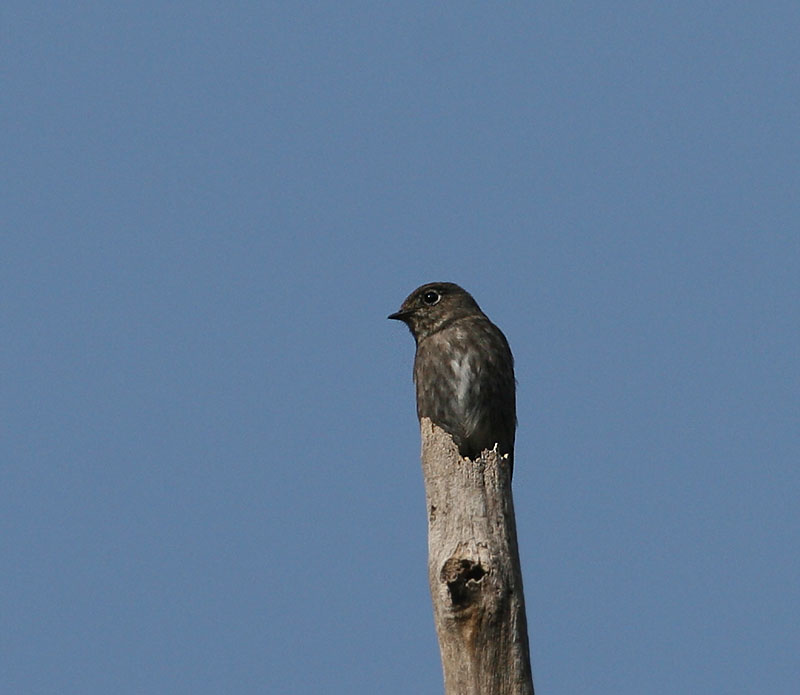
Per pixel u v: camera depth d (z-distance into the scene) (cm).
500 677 1257
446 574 1277
